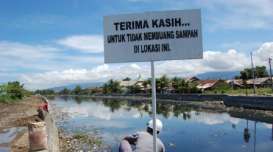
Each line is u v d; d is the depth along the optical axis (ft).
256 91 290.35
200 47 19.49
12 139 74.84
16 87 247.50
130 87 512.63
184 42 19.56
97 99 465.47
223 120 147.74
